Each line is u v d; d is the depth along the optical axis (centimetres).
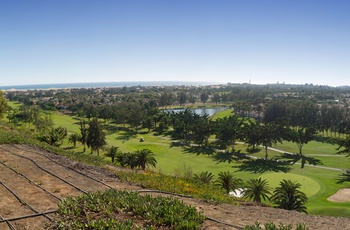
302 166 5628
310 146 7781
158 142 8038
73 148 6638
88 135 5938
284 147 7606
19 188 1170
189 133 9275
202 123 8169
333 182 4256
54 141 4697
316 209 2991
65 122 11131
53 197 1082
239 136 7344
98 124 5953
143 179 1505
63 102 17362
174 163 5700
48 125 8200
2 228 833
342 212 2850
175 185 1493
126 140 8275
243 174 4956
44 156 1777
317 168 5428
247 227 782
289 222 962
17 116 9881
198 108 18538
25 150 1950
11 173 1384
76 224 798
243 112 14438
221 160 6116
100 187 1234
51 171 1439
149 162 3906
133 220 847
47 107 14750
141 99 17688
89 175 1420
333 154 6719
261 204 1423
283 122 7744
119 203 948
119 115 10944
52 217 903
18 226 844
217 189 1766
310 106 10744
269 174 4775
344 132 9412
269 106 11812
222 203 1205
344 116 9975
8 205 994
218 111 16425
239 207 1161
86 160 1984
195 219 864
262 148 7506
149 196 1012
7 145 2098
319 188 3894
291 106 11194
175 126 9112
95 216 874
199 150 7138
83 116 12825
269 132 6612
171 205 931
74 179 1332
